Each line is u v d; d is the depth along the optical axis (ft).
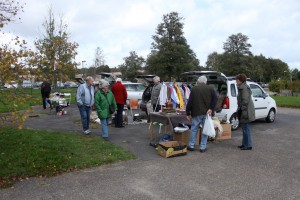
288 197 15.07
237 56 221.87
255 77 240.32
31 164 19.42
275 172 18.93
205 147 24.02
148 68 164.35
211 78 33.24
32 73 19.94
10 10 33.35
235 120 33.12
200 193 15.57
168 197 15.07
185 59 155.74
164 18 161.27
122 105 34.22
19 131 29.86
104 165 20.25
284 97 90.53
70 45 60.03
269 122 39.60
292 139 28.84
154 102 34.86
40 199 14.80
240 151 24.18
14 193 15.48
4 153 21.65
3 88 18.35
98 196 15.20
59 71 36.88
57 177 17.87
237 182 17.13
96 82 41.06
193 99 23.68
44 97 54.44
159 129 31.24
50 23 80.33
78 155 21.91
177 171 19.06
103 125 27.66
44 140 25.80
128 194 15.43
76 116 44.75
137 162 20.98
